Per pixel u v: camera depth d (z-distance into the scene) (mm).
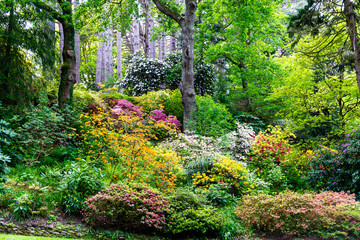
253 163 8977
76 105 9844
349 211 4973
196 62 14664
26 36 8500
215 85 16109
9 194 4508
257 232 5344
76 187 4926
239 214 5602
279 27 15297
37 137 6879
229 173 7012
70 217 4730
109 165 6965
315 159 7730
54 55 9539
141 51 18547
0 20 8109
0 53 7957
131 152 6297
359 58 7930
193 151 8242
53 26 13180
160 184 6379
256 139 9383
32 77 8984
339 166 7098
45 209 4508
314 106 10477
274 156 9109
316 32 8711
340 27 9359
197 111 11305
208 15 14391
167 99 12836
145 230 4910
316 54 9336
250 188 6988
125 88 16281
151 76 15633
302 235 5102
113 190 5016
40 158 6789
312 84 10008
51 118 7117
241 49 13273
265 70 13477
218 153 8094
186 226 4953
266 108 13719
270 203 5453
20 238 3576
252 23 13859
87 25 13625
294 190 7750
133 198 4781
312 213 5109
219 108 11039
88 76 28000
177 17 11828
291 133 10203
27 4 8555
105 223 4730
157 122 7902
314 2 8609
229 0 12758
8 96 7773
